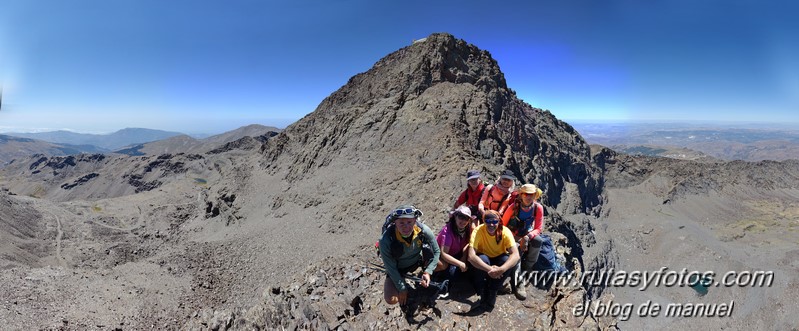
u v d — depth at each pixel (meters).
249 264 49.38
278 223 65.50
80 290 41.47
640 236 139.38
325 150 84.88
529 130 109.19
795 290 95.06
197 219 96.12
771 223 159.25
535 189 10.20
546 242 11.16
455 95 81.06
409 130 72.38
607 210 159.50
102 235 86.88
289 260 45.53
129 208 120.88
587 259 109.44
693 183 186.25
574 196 130.75
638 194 177.50
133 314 37.19
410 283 10.42
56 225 90.62
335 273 14.31
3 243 65.75
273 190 86.69
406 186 52.25
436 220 35.00
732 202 182.25
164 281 45.47
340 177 70.69
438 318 9.61
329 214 57.56
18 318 33.06
